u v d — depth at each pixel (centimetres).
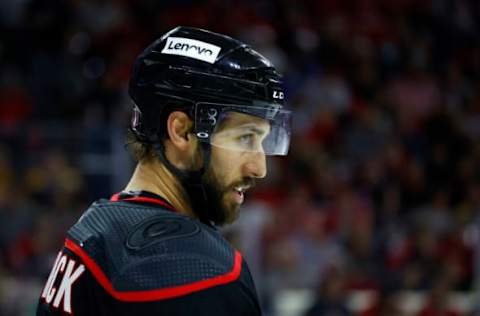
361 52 3741
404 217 2667
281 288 2280
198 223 507
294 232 2439
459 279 2509
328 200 2728
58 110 2898
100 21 3384
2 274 1970
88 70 3194
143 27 3506
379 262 2486
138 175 550
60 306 518
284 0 3878
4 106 2892
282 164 2858
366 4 4103
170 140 532
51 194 2181
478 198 2966
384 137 3206
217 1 3781
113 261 494
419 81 3731
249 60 530
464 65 4106
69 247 532
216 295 470
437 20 4209
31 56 3072
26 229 2112
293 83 3394
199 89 520
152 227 501
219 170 530
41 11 3247
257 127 535
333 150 3123
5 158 2188
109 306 484
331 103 3353
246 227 2327
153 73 529
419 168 3106
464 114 3669
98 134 2266
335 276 2239
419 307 2372
